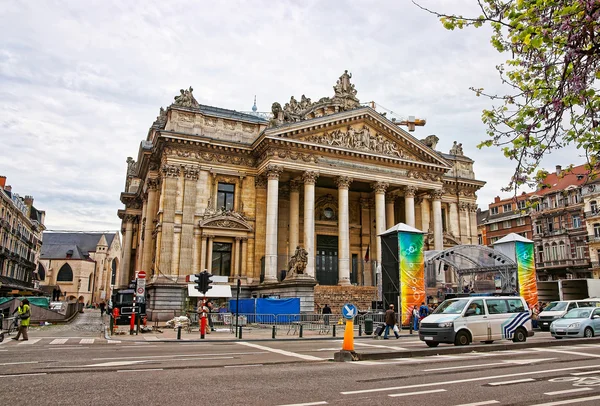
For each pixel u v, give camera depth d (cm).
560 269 7169
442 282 5075
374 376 1281
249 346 2248
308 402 944
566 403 940
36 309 4203
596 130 979
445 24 977
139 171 5638
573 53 835
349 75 5431
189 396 995
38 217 9944
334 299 4406
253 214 4838
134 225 6425
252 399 971
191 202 4538
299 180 4922
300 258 4097
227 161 4812
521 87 990
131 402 935
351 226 5519
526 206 1098
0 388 1071
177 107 4691
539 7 875
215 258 4666
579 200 7000
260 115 6369
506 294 3856
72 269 12162
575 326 2552
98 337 2770
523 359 1647
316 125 4791
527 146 987
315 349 2095
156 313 4159
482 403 942
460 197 6178
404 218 5725
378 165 5097
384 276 3622
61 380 1178
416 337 2867
